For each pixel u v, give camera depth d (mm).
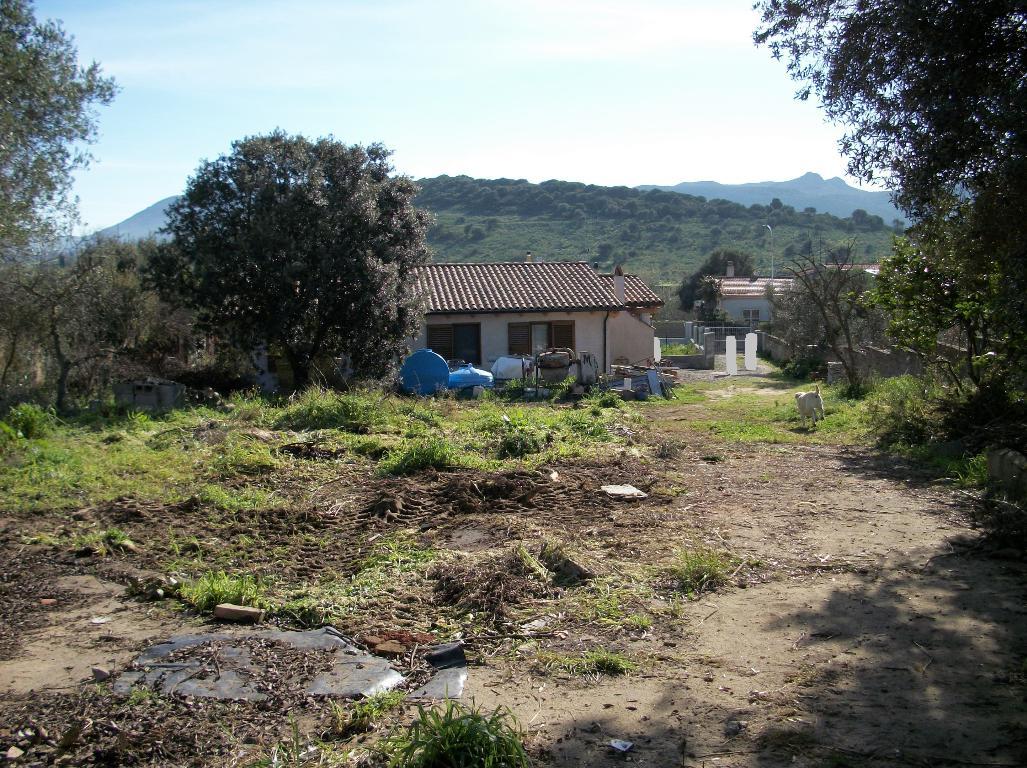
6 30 13758
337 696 4516
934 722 4109
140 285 21250
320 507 9039
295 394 18297
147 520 8414
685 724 4191
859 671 4750
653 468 11297
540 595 6145
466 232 97000
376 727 4180
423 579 6539
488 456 12172
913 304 13570
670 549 7301
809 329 31891
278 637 5387
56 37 14547
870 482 10203
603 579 6430
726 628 5504
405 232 22312
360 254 20656
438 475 10547
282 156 20406
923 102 7508
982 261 8656
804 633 5363
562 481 10219
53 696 4547
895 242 13812
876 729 4059
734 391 26078
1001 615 5543
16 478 10211
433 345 28656
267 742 4047
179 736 4090
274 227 19672
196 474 10742
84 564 7078
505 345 29047
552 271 32438
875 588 6203
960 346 15289
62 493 9656
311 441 12820
